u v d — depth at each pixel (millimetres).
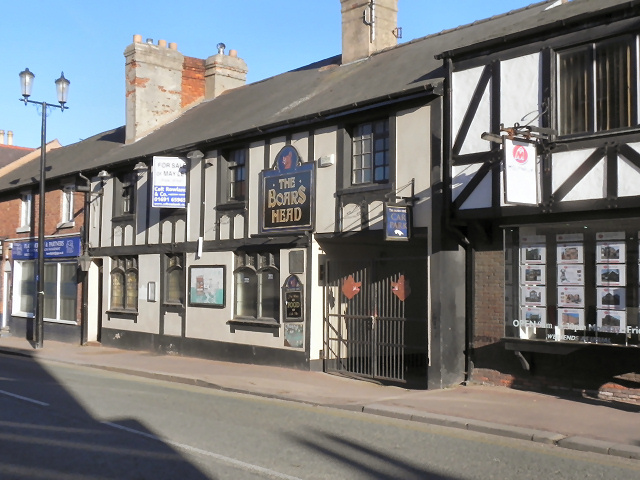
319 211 14438
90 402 11250
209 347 17141
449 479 6871
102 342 21031
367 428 9383
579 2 12930
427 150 12516
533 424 9211
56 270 23703
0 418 9844
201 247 17500
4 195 27266
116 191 20969
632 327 10141
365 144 13945
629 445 8070
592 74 10570
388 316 13562
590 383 10891
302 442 8430
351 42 18812
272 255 15688
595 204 10289
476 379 12328
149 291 19297
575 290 10742
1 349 20875
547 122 10867
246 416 10188
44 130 20781
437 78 12672
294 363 14914
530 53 11188
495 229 12125
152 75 23406
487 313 12219
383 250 15734
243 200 16562
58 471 7078
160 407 10875
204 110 22625
